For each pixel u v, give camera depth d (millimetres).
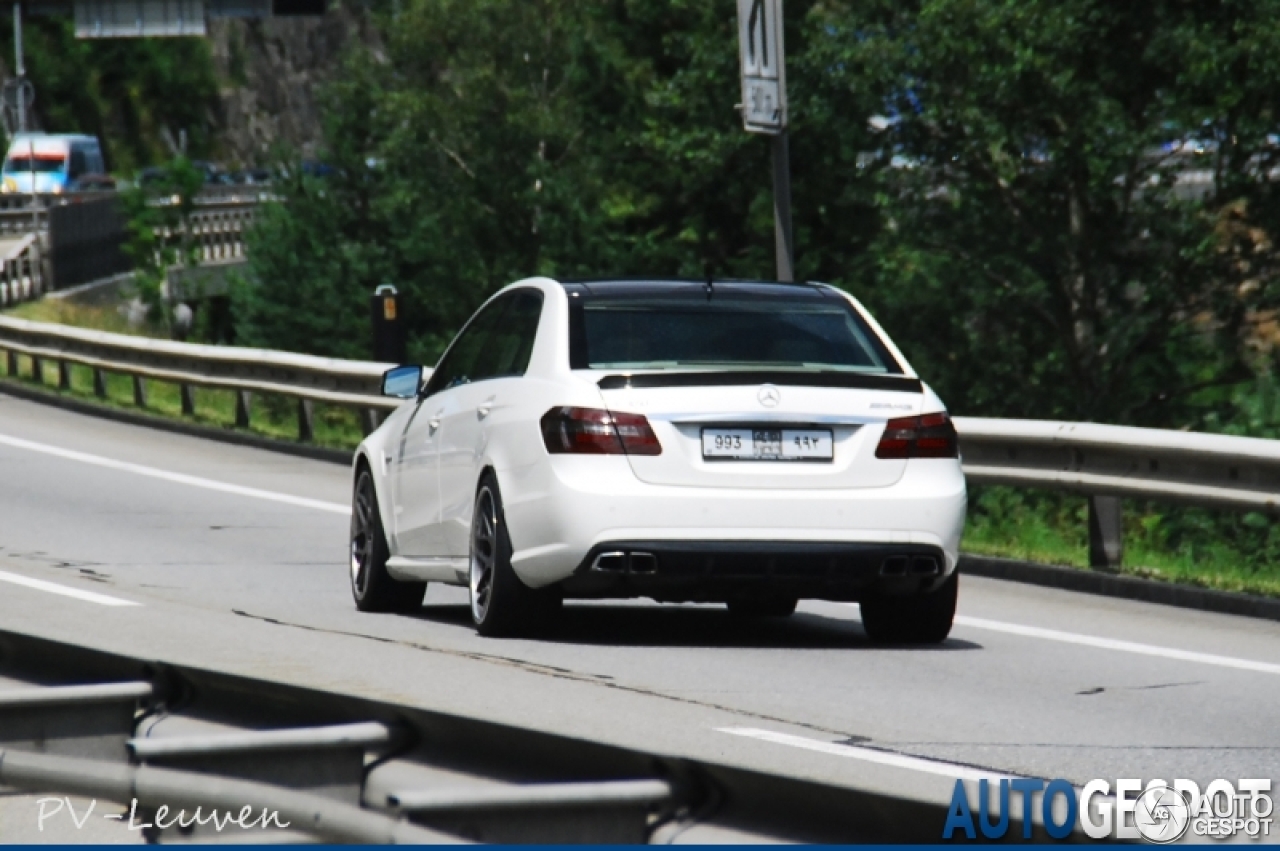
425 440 32531
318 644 28766
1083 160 101062
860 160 111000
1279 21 91812
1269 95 94125
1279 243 102562
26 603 33531
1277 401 101688
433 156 185000
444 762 17297
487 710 23031
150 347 83625
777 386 28344
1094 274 106500
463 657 27469
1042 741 22109
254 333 191250
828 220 153500
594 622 32625
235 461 67188
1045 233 106000
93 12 176875
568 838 14383
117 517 50188
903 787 19078
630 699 24188
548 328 29750
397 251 190125
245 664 26500
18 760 17656
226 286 190375
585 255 176000
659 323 29594
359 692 24141
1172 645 31281
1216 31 95625
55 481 59031
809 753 20906
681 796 15016
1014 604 36938
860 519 28188
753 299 30406
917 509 28406
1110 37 97625
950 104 104062
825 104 108000
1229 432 101062
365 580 34375
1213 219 103188
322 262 190125
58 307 138125
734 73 139625
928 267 111125
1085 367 109438
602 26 180750
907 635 30656
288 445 71188
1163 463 39875
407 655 27625
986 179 108875
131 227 161125
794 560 27984
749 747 21156
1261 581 38500
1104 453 40969
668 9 173750
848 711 23812
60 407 88000
